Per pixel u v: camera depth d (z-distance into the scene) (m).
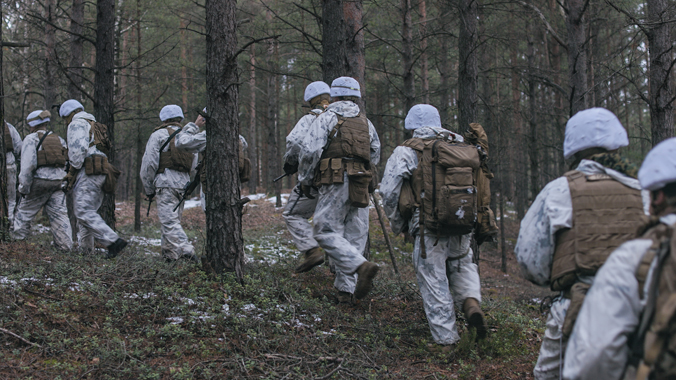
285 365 3.46
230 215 4.84
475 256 7.54
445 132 4.14
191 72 15.55
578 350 1.73
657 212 1.80
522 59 17.23
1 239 5.38
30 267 4.53
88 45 14.30
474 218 3.82
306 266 5.15
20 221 6.34
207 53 4.91
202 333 3.75
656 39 6.47
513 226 18.45
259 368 3.34
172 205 6.10
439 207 3.82
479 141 4.13
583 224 2.34
